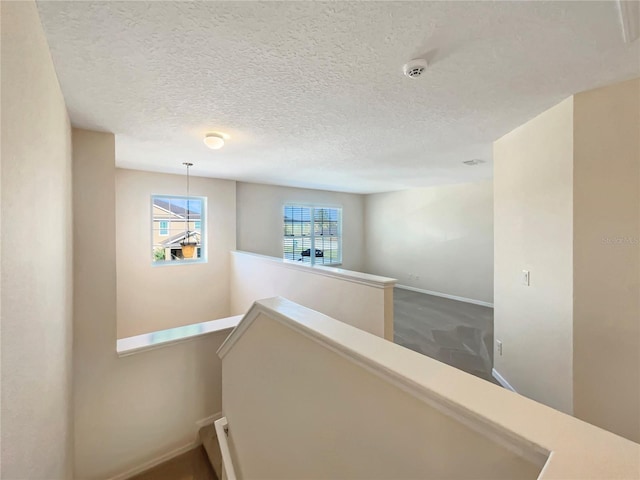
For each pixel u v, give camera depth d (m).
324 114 2.01
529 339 2.17
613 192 1.62
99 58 1.30
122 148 2.87
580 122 1.70
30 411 0.97
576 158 1.71
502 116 2.06
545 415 0.61
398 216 6.57
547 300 1.96
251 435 1.64
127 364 2.37
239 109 1.91
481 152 3.08
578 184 1.71
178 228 4.47
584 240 1.70
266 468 1.50
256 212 5.42
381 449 0.89
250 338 1.64
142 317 4.11
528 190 2.17
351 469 1.00
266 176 4.61
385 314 2.12
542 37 1.19
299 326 1.21
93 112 1.92
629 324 1.59
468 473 0.66
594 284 1.68
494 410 0.63
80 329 2.21
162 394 2.51
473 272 5.21
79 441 2.18
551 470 0.47
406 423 0.81
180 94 1.69
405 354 0.91
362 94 1.71
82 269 2.22
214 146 2.49
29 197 0.93
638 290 1.57
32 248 0.97
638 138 1.56
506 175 2.49
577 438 0.54
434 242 5.85
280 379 1.39
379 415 0.89
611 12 1.04
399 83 1.57
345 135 2.49
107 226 2.33
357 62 1.37
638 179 1.56
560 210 1.83
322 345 1.10
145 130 2.30
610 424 1.64
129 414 2.37
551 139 1.91
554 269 1.90
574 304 1.73
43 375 1.14
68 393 1.86
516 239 2.34
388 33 1.16
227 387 1.91
